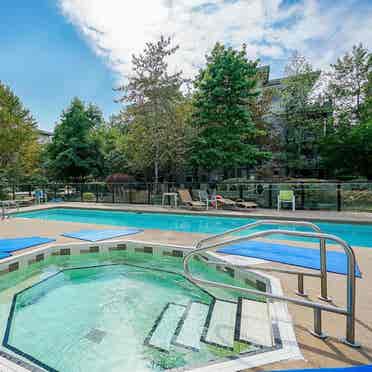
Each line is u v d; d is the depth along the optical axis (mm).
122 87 14312
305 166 17875
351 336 2047
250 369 1848
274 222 2803
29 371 1971
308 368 1811
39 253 4844
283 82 17562
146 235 6305
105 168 20562
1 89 19000
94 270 4785
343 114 16875
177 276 4484
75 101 20469
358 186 9555
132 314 3291
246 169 18016
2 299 3754
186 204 11016
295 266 3969
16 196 15094
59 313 3344
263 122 17375
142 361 2422
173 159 14328
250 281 3807
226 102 13844
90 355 2529
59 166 19141
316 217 8305
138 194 13344
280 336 2197
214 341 2627
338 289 3102
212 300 3566
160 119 13828
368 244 6242
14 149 19156
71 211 12258
